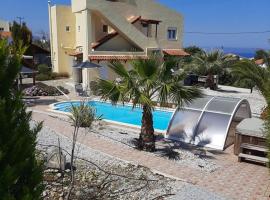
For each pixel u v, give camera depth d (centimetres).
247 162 1231
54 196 788
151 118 1295
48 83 3416
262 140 1236
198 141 1460
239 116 1600
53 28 3991
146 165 1130
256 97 2917
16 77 400
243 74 1550
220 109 1523
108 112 2381
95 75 3166
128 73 1239
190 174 1069
